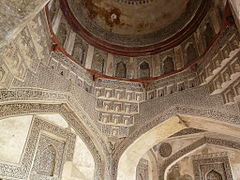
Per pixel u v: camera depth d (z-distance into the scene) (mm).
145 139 6863
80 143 6422
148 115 6898
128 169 6965
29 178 5078
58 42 6359
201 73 6477
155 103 7000
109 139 6957
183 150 8500
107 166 6672
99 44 8242
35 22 5078
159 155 8828
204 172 8203
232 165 7832
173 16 8477
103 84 7367
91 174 6328
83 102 6629
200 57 6652
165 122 6535
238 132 5805
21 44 4797
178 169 8633
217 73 5977
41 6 3629
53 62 6270
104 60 8102
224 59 5594
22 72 5082
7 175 4719
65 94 6098
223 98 5848
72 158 6105
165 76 7344
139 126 6855
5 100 4719
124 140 6910
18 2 3475
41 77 5664
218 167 8031
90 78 7324
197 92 6387
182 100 6527
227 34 5691
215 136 8148
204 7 7199
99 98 7195
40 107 5676
